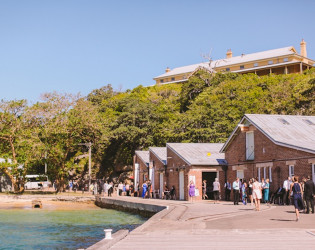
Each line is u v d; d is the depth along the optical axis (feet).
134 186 195.00
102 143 231.09
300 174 97.14
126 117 246.06
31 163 200.75
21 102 201.26
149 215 111.96
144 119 246.27
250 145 121.70
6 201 179.42
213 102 230.68
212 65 378.53
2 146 205.98
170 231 50.26
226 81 261.85
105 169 266.77
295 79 250.98
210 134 203.72
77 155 277.03
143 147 251.39
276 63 333.01
